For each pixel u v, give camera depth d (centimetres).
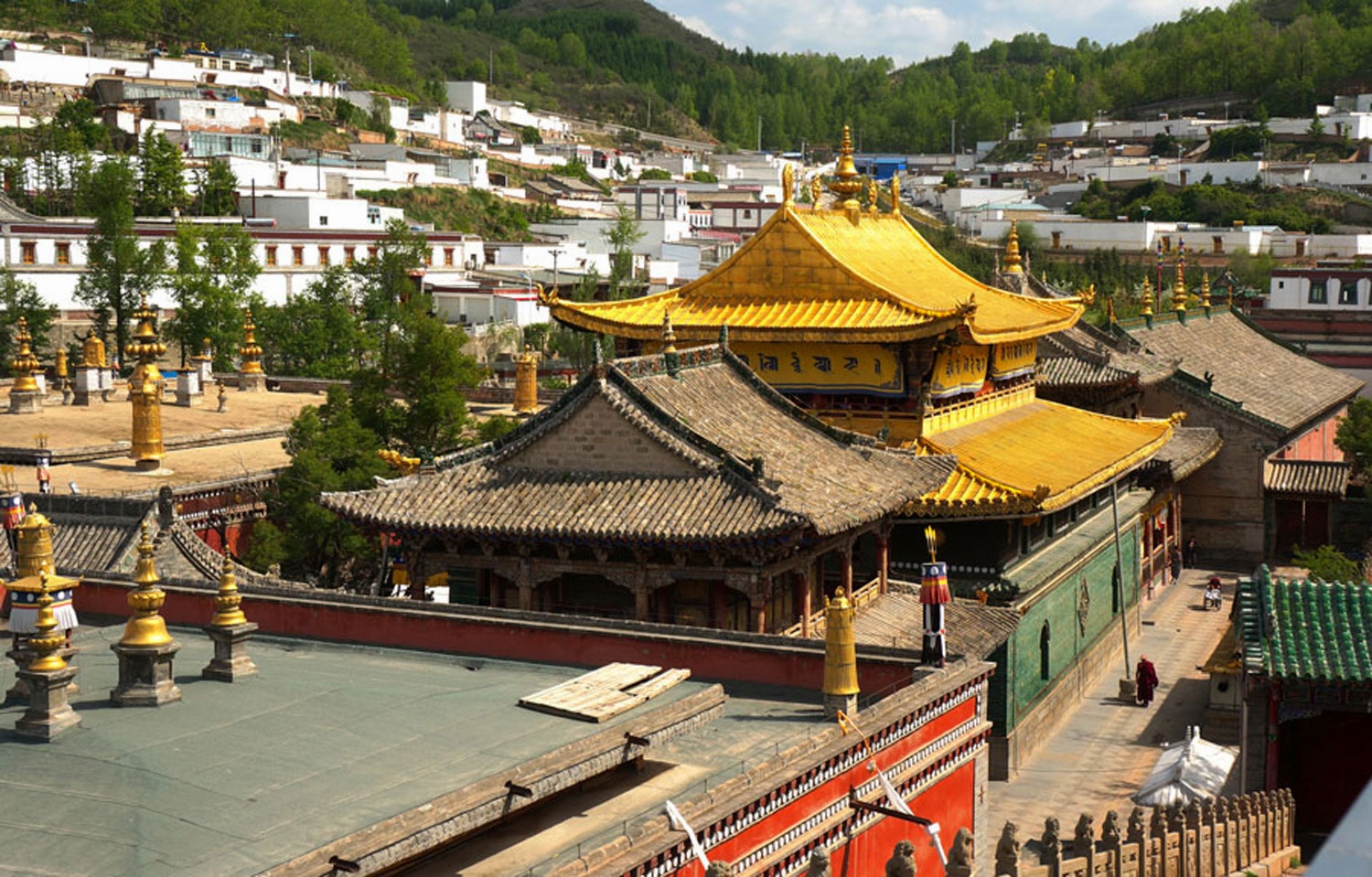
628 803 2709
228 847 2112
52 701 2505
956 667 3497
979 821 3625
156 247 11631
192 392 8850
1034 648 5578
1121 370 7962
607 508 4222
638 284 16038
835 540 4494
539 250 17688
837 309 5591
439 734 2669
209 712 2692
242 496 6538
